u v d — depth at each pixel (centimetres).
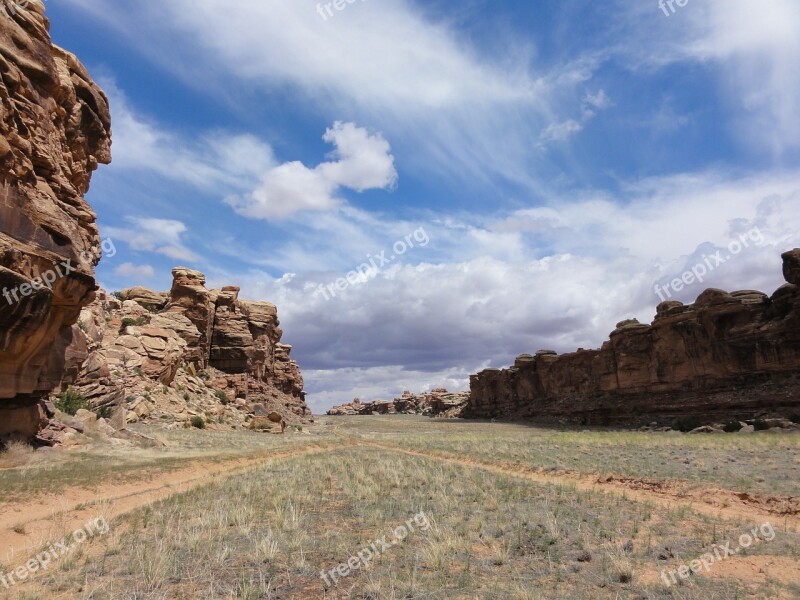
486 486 1725
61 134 2402
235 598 733
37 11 2098
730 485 1659
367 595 759
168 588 773
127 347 5581
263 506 1405
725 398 6050
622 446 3356
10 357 1944
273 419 6384
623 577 821
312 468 2286
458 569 884
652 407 7338
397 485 1794
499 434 6262
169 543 1003
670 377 7219
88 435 2827
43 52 2103
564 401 10081
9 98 1838
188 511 1322
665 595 749
